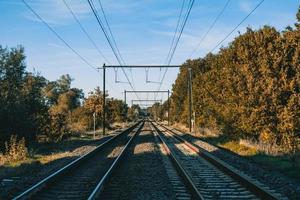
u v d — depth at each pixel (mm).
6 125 29422
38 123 32875
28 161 23391
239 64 32406
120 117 116812
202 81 56812
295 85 26734
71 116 68625
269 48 28422
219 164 21109
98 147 31781
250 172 18984
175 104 84625
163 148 33812
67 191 14859
